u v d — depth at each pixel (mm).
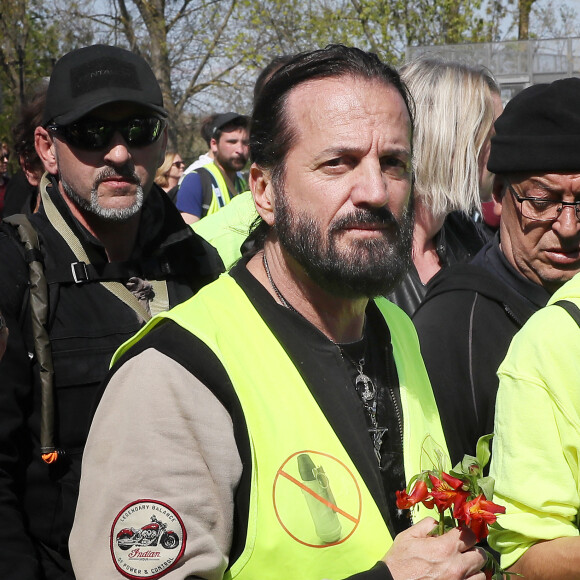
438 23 15352
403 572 1632
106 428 1697
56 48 17750
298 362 1822
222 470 1666
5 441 2361
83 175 2680
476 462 1721
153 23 18828
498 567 1777
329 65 1865
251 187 1976
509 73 9297
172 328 1766
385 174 1849
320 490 1708
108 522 1643
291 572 1663
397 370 2023
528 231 2404
